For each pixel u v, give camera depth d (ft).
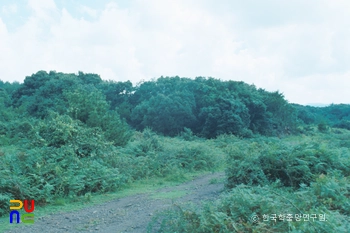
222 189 32.89
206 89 125.70
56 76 138.21
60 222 23.63
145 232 20.03
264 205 17.35
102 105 56.75
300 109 203.82
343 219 16.10
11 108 103.19
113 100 146.92
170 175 43.34
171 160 48.78
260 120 128.06
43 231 21.56
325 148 31.48
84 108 52.85
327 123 166.40
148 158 46.70
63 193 30.55
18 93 137.08
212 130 111.14
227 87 136.46
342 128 171.53
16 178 27.89
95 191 33.86
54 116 47.21
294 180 28.71
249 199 17.88
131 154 48.83
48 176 31.09
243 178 30.63
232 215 16.79
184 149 54.13
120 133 53.83
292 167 28.76
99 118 52.21
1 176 27.71
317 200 20.29
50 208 27.55
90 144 41.14
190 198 29.89
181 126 115.34
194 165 50.26
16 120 77.87
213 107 111.14
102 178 34.60
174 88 136.15
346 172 29.63
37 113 100.42
